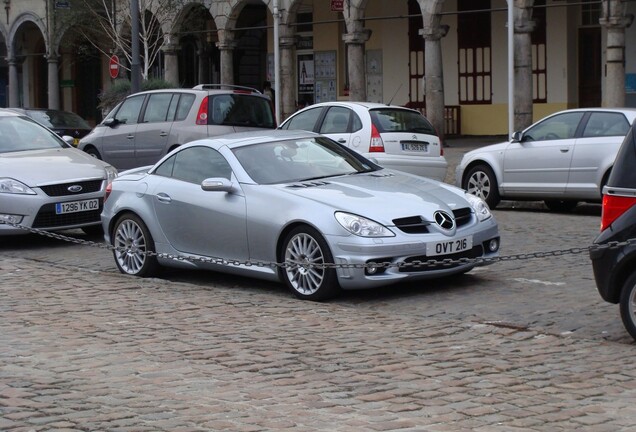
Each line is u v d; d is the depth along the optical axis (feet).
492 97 115.34
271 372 26.73
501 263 42.70
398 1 122.62
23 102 166.50
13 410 23.45
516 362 27.48
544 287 37.73
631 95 104.12
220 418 22.71
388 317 33.24
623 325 30.58
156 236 41.27
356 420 22.48
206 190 38.65
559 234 51.47
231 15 119.14
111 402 24.07
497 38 114.32
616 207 28.68
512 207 65.16
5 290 39.19
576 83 108.78
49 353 29.17
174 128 69.87
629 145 28.81
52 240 54.39
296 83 132.57
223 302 36.19
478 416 22.74
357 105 61.46
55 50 142.41
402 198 36.40
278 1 111.34
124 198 42.45
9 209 49.88
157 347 29.71
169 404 23.88
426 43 98.73
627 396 24.27
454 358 27.94
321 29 129.59
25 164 51.65
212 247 39.34
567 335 30.48
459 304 35.17
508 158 61.16
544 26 109.70
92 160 54.34
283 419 22.61
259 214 37.42
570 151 58.03
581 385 25.18
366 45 126.52
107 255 48.83
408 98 123.13
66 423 22.38
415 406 23.52
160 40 132.57
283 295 37.63
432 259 35.37
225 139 41.01
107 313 34.60
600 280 29.01
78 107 161.99
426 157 61.57
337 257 34.99
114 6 123.65
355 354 28.53
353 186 37.55
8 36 150.41
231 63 120.98
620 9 86.02
